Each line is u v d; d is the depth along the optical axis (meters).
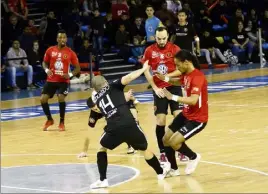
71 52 18.41
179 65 11.84
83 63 31.28
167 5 33.09
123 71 32.44
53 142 16.45
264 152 14.02
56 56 18.28
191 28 18.78
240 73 31.83
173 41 18.84
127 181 11.70
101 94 11.46
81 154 14.22
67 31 31.69
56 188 11.32
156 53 13.55
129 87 28.77
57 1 34.41
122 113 11.32
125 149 14.95
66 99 25.52
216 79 29.84
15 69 29.02
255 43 36.19
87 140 14.14
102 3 36.12
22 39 29.91
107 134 11.32
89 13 33.97
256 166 12.64
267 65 34.88
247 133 16.52
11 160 14.15
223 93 25.02
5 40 30.45
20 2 31.45
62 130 18.31
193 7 35.44
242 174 11.98
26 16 31.59
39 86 29.94
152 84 12.55
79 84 30.52
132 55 33.03
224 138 15.92
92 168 13.02
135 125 11.36
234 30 35.91
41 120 20.55
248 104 21.88
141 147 11.48
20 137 17.42
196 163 12.14
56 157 14.37
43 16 33.25
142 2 35.44
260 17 37.97
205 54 34.47
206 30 35.00
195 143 15.39
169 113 20.38
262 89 25.69
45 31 31.22
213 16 36.59
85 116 20.92
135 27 33.47
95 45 31.84
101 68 31.92
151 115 20.48
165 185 11.30
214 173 12.15
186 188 11.03
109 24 34.00
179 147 11.95
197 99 11.65
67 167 13.20
